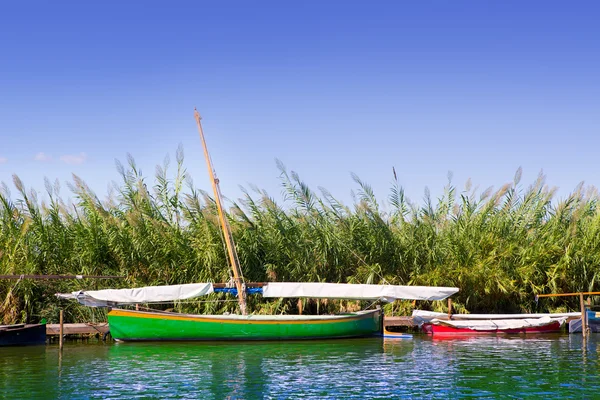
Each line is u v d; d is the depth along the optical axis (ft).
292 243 97.50
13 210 92.48
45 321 84.33
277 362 68.18
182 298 85.05
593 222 102.99
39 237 92.12
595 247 102.37
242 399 50.72
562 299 104.94
